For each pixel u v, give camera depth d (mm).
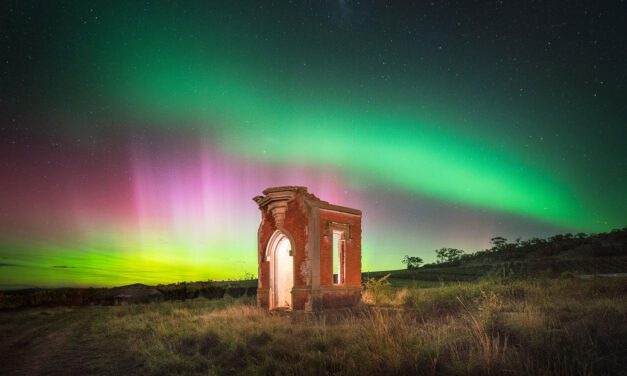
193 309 29328
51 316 33031
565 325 11055
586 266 64688
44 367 13039
